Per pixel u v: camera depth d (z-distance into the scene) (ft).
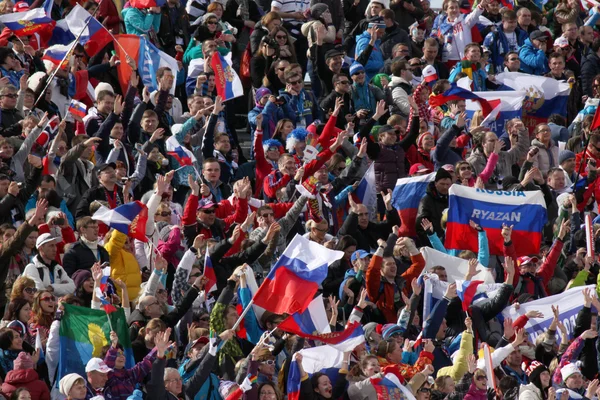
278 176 210.59
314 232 198.29
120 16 256.32
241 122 255.91
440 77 263.49
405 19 276.21
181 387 153.99
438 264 194.49
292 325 161.48
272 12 249.55
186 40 260.83
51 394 156.25
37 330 158.20
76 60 226.99
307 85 266.57
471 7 286.05
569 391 175.63
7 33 225.76
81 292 170.71
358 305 171.53
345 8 275.80
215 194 209.46
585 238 213.25
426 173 214.69
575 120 253.24
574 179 233.14
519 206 201.46
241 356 165.89
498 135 245.65
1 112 205.26
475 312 183.11
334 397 164.04
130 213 177.27
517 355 179.52
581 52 277.03
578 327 188.14
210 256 179.73
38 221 174.29
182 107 249.55
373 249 207.00
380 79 246.06
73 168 195.72
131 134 212.43
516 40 273.13
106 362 152.56
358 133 221.25
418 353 177.78
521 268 200.44
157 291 170.60
